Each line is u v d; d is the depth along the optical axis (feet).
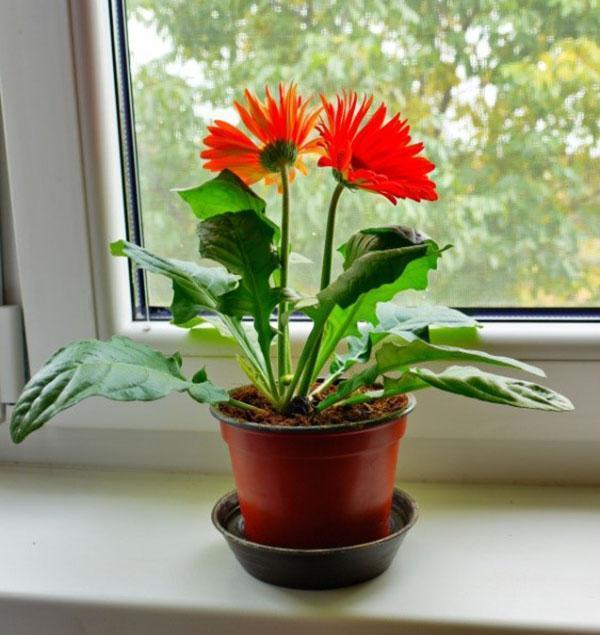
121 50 1.81
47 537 1.61
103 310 1.81
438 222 1.78
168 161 1.85
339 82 1.75
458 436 1.80
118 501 1.80
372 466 1.37
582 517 1.67
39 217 1.79
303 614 1.30
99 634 1.38
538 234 1.76
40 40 1.71
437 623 1.27
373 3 1.72
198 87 1.81
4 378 1.89
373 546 1.34
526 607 1.30
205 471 1.95
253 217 1.36
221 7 1.77
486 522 1.65
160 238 1.88
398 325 1.54
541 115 1.71
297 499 1.34
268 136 1.39
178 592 1.38
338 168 1.30
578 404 1.73
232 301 1.41
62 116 1.74
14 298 1.90
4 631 1.41
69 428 1.96
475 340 1.72
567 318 1.78
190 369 1.82
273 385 1.47
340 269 1.83
